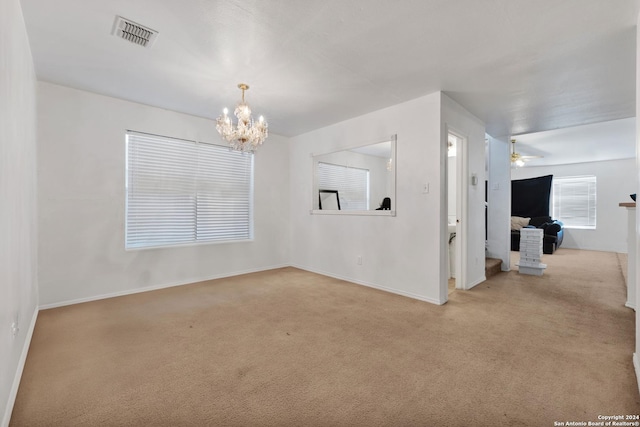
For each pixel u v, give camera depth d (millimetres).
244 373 1853
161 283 3799
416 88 3061
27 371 1854
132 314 2863
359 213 4023
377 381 1765
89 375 1818
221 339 2328
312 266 4785
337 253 4352
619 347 2166
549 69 2611
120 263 3480
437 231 3182
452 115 3379
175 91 3191
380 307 3074
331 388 1698
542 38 2143
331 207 4766
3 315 1402
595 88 2994
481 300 3311
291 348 2184
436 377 1803
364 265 3959
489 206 5074
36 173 2848
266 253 4910
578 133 4961
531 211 7969
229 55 2430
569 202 7875
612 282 4113
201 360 2008
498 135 4895
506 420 1439
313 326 2586
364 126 3922
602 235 7332
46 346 2193
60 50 2377
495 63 2516
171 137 3863
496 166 4980
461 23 1981
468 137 3760
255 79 2871
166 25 2035
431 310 2984
